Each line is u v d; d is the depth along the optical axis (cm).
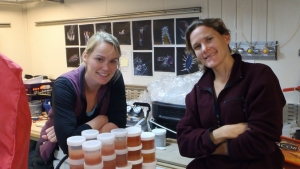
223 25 145
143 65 306
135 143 142
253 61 240
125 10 312
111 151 131
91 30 339
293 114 224
